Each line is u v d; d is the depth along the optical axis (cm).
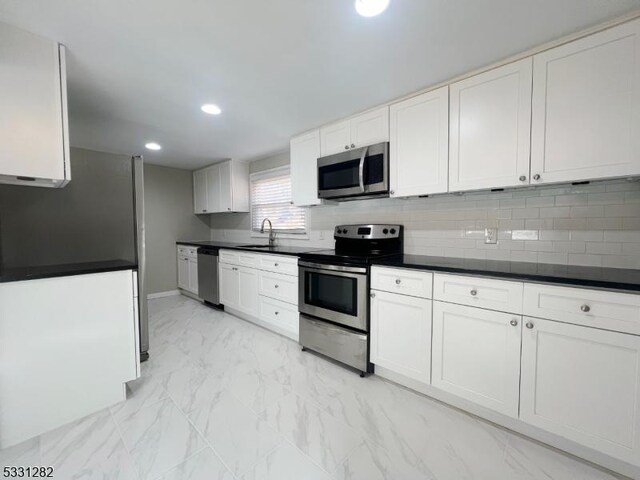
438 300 178
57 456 143
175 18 135
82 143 335
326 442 152
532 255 190
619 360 125
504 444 151
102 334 181
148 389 203
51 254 211
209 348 272
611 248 164
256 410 179
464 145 186
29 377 158
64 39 150
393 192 224
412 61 172
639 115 133
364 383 210
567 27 142
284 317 290
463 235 219
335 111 244
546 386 143
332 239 324
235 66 177
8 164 142
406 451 146
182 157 412
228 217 490
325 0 124
